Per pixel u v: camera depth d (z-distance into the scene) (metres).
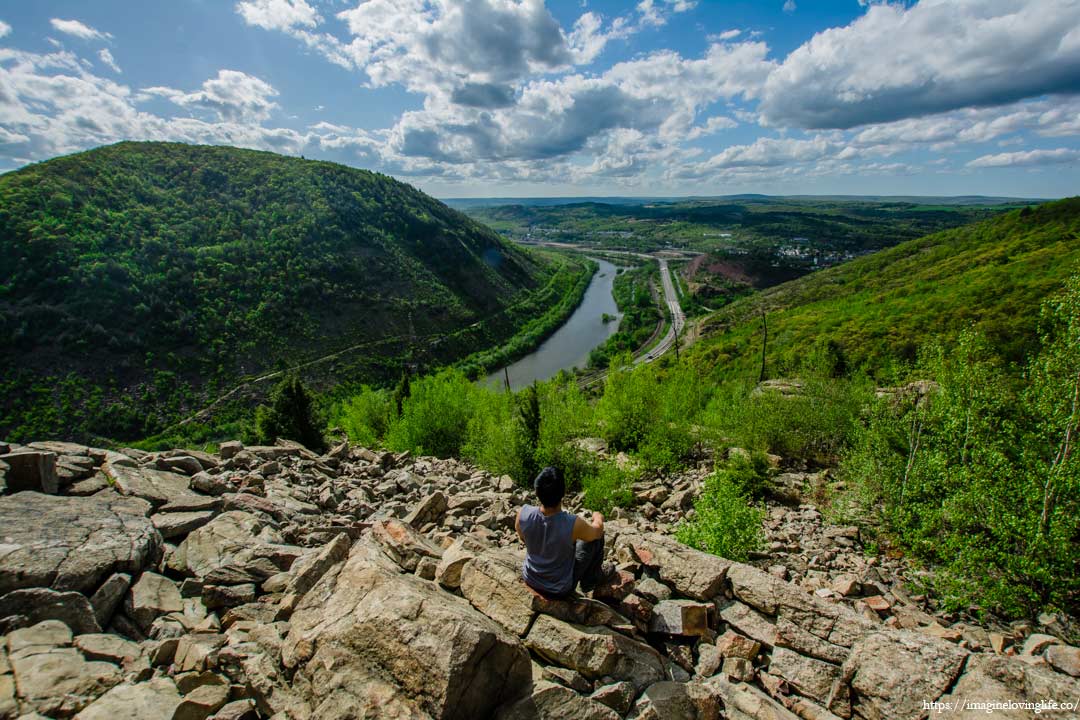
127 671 4.23
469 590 5.23
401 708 3.65
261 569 6.21
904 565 9.21
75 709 3.64
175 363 83.94
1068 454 7.88
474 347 114.62
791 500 13.05
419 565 5.76
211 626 5.15
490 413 22.06
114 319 84.94
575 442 17.00
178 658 4.49
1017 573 7.76
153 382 79.69
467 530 9.14
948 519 9.01
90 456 8.77
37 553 5.27
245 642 4.69
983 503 8.59
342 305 111.94
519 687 4.18
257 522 7.52
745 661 5.06
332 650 4.14
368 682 3.86
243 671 4.33
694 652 5.32
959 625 6.95
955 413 9.88
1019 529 7.71
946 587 7.91
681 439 17.98
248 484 10.10
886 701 4.51
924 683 4.48
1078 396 7.71
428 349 107.25
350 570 5.16
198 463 10.40
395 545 6.07
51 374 74.19
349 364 96.06
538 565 4.94
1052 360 8.12
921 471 10.42
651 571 6.41
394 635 4.02
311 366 93.38
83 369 76.69
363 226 145.75
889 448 11.71
